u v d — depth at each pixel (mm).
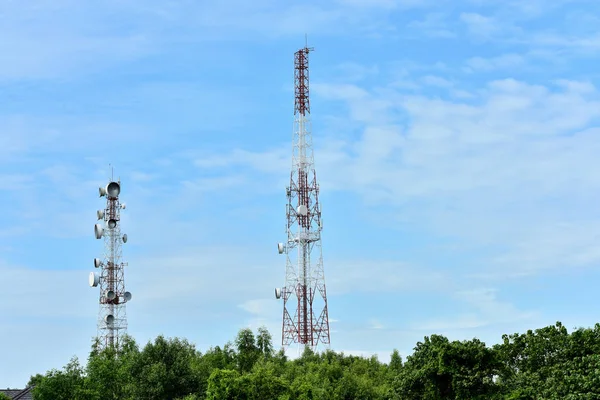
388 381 96938
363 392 90812
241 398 74750
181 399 77438
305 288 112188
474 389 69062
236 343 96500
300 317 111125
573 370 65750
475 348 70812
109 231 110000
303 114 116625
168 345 84188
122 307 108062
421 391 72500
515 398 66938
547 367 72188
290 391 77812
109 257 109312
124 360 86688
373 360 111000
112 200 111250
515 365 76875
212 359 91250
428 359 72500
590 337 71438
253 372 84875
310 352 105938
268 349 97750
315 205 114938
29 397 88188
